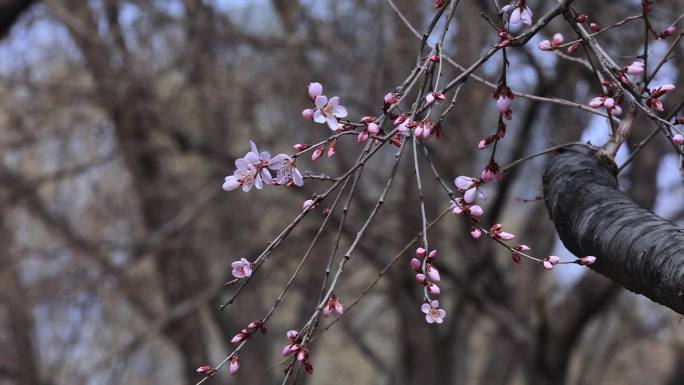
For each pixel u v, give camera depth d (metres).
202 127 9.13
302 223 9.30
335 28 8.86
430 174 8.62
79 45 8.55
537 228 9.97
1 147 9.18
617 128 2.77
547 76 7.14
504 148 8.82
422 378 10.07
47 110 8.98
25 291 9.07
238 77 8.67
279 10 8.70
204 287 9.97
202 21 8.62
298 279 9.96
